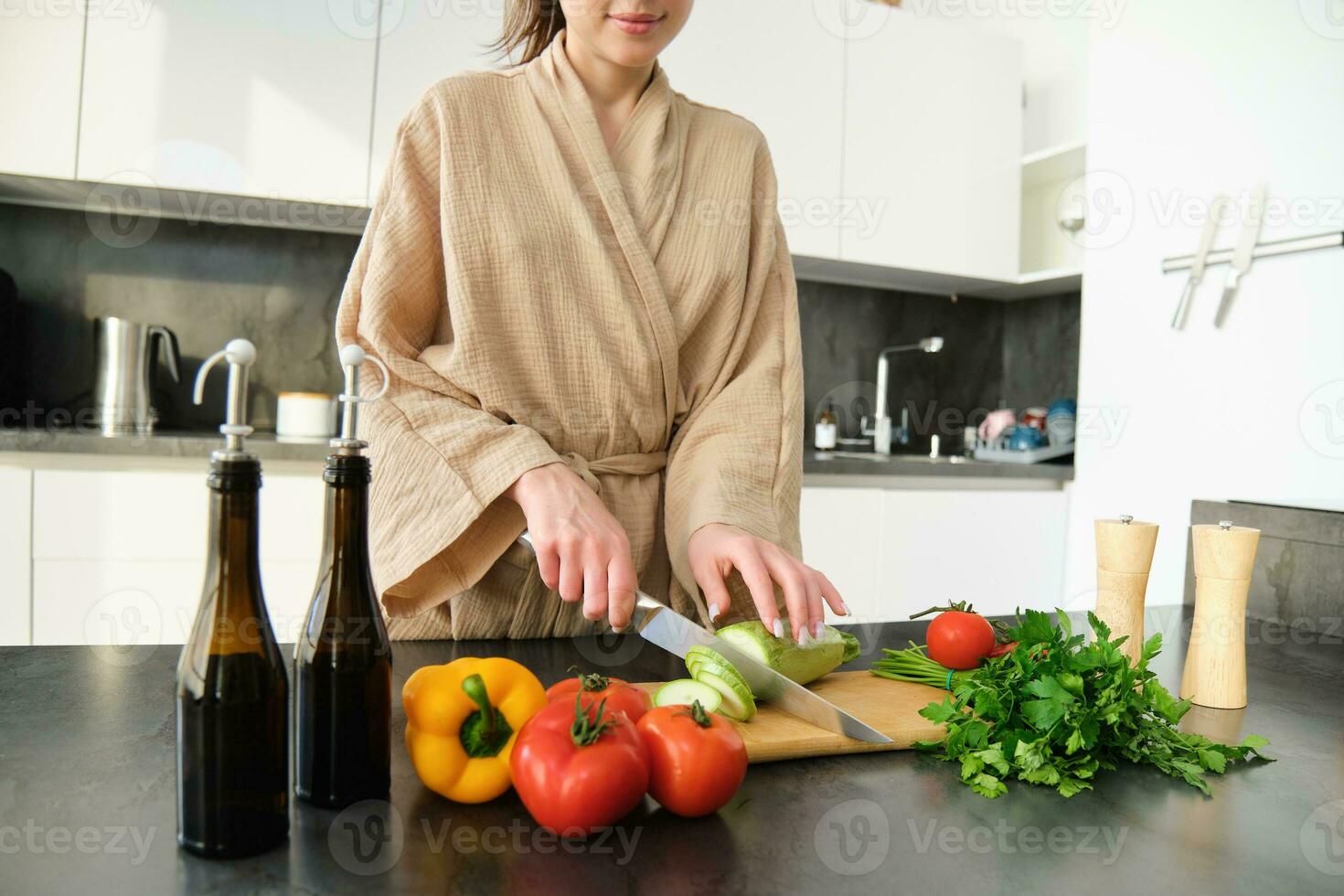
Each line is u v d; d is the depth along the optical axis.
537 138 0.95
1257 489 2.03
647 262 0.96
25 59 1.94
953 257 2.69
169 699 0.71
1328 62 1.89
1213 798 0.60
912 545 2.46
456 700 0.53
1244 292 2.07
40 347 2.30
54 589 1.85
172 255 2.38
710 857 0.49
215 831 0.46
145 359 2.21
